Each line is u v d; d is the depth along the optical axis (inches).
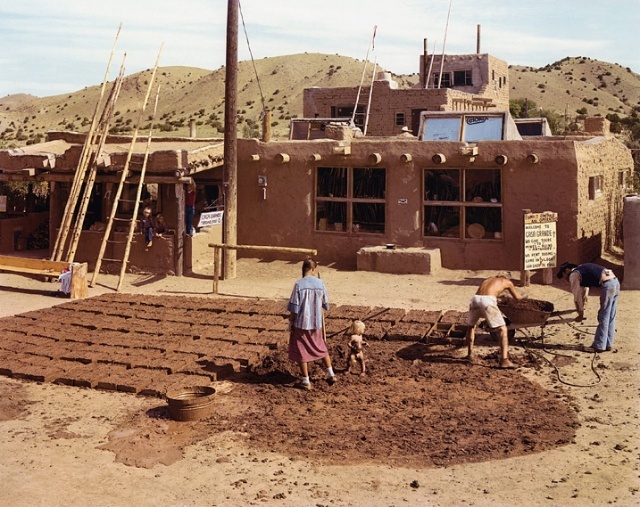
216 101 5260.8
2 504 265.4
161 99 5733.3
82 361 444.5
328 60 5880.9
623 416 342.6
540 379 403.9
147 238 754.8
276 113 4601.4
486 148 717.3
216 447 318.0
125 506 263.6
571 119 3703.3
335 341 480.4
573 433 323.9
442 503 260.4
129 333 506.9
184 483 282.8
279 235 807.7
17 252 893.2
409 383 401.1
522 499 261.0
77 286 653.3
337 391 390.6
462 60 1905.8
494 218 726.5
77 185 743.7
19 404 378.6
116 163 765.3
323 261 788.6
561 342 471.2
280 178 802.2
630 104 5290.4
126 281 733.3
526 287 648.4
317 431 334.0
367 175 770.2
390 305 598.2
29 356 454.6
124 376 412.2
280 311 563.2
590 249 747.4
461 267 734.5
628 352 445.1
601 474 280.4
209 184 863.7
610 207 853.8
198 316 556.1
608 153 839.1
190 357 445.1
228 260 732.0
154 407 371.6
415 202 749.3
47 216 947.3
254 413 361.1
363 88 1470.2
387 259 724.7
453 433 327.3
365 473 288.4
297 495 270.4
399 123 1451.8
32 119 5600.4
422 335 479.2
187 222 772.6
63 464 302.4
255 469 294.7
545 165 698.8
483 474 284.5
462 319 518.9
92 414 363.3
